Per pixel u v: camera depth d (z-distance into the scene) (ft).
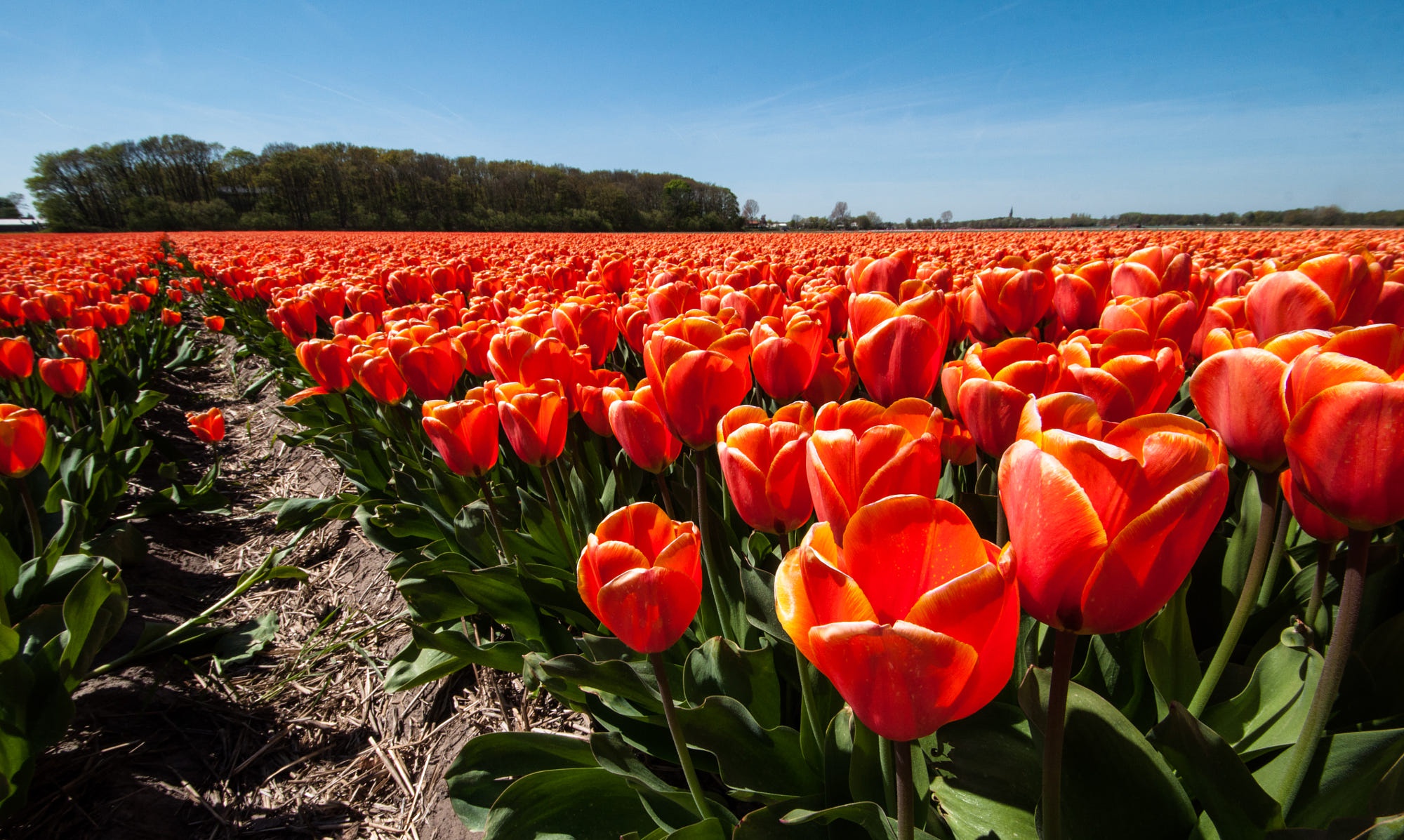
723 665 5.74
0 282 25.46
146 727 9.41
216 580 13.88
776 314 9.36
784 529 4.12
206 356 32.32
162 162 275.80
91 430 14.60
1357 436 2.55
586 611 7.62
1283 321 5.01
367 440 13.24
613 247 54.39
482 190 293.02
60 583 10.28
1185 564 2.31
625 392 6.60
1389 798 3.38
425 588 8.34
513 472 10.85
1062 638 2.72
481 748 6.51
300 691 10.07
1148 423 2.71
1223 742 3.43
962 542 2.38
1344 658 3.14
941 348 5.90
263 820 7.97
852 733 4.84
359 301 16.20
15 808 7.41
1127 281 7.87
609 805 5.83
